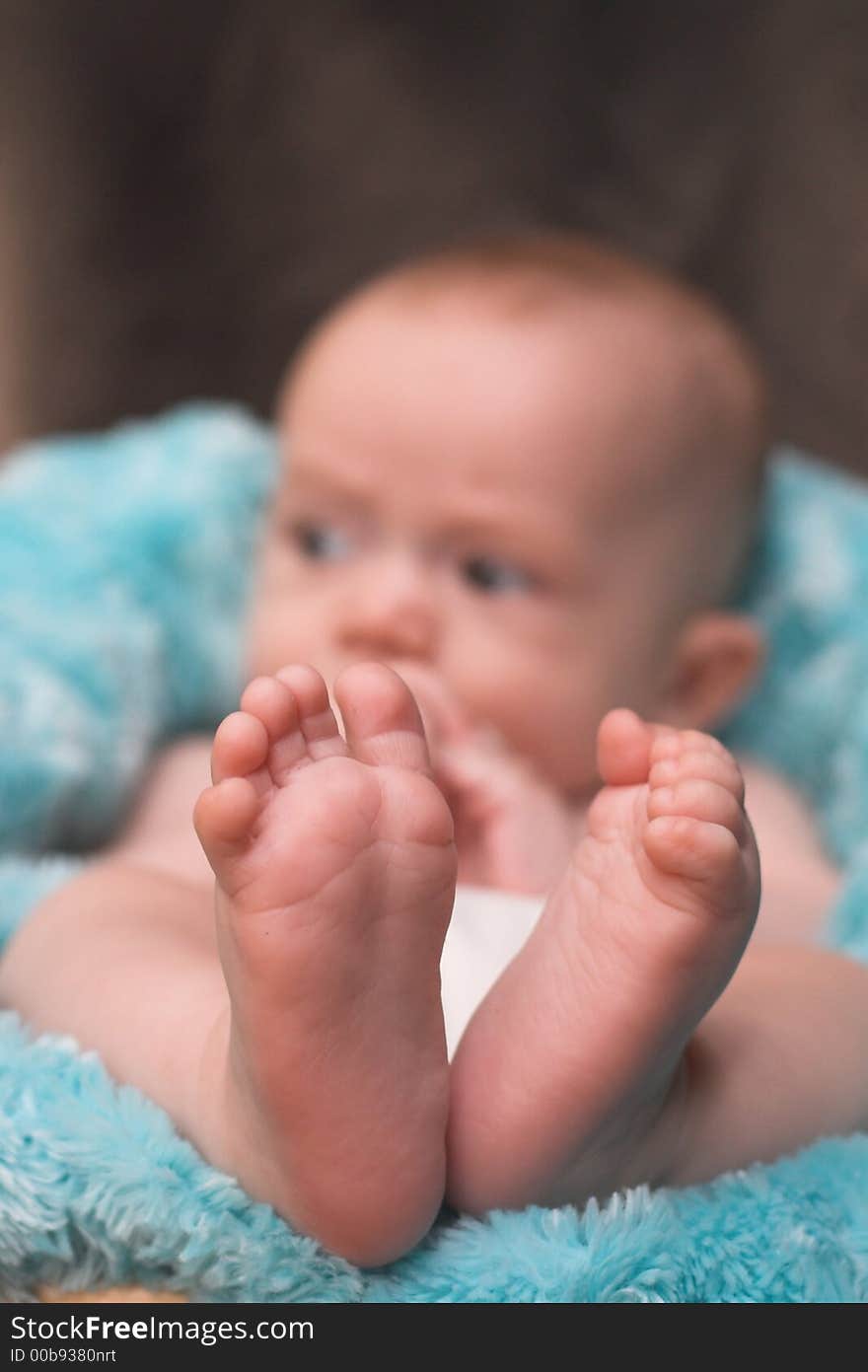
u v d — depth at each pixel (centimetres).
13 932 65
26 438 106
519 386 76
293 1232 51
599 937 50
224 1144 52
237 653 84
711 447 80
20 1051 55
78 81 110
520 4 113
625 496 77
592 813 52
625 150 112
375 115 112
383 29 112
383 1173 49
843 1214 54
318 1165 49
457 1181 52
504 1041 51
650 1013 50
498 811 67
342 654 76
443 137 112
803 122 111
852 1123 56
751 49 112
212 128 111
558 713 77
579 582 77
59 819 74
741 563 83
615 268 84
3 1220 52
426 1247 52
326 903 48
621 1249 51
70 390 108
